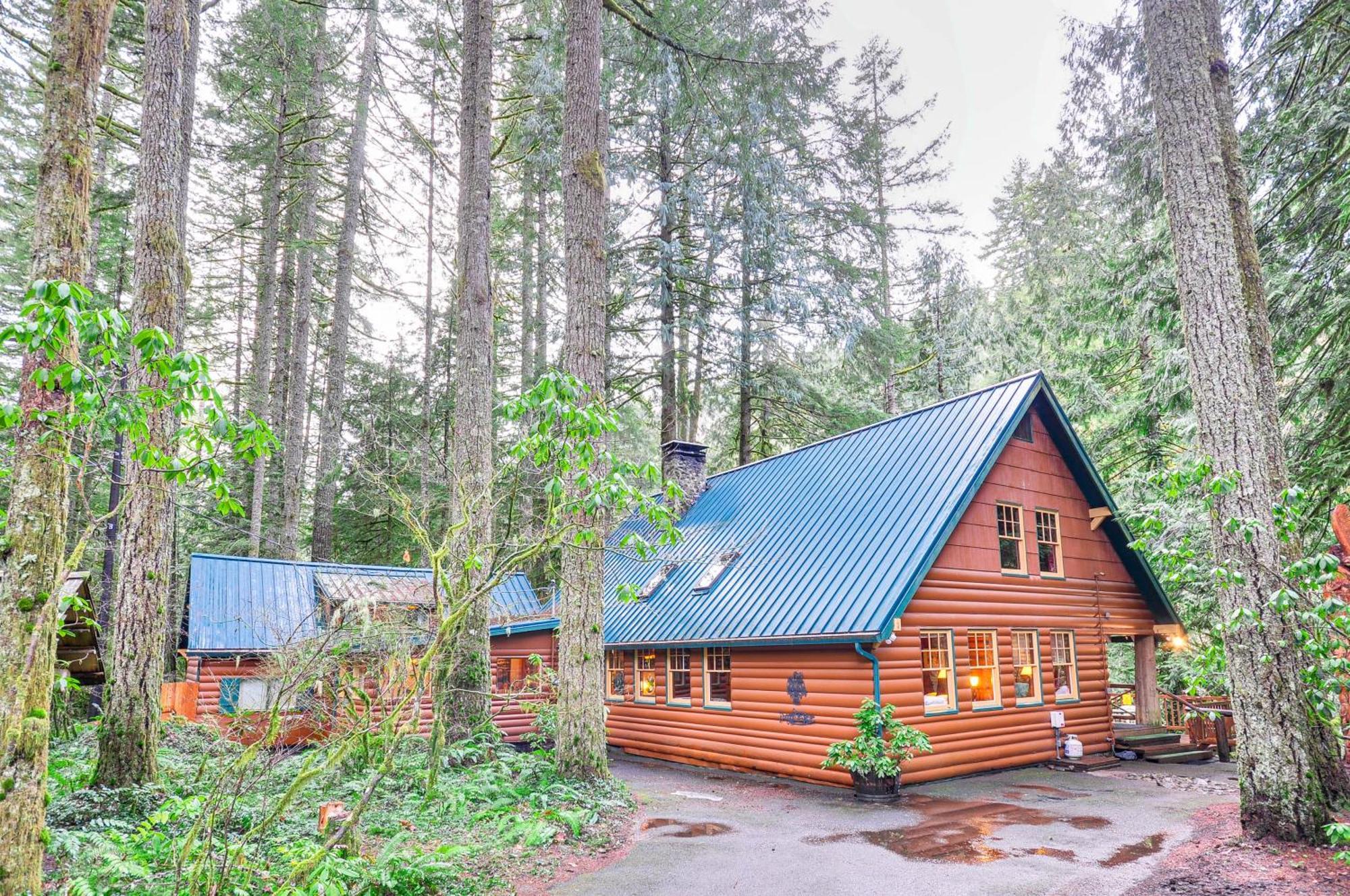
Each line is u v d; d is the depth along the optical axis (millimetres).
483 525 12602
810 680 13266
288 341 27812
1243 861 7605
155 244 9273
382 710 6559
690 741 15695
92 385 4188
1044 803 11102
